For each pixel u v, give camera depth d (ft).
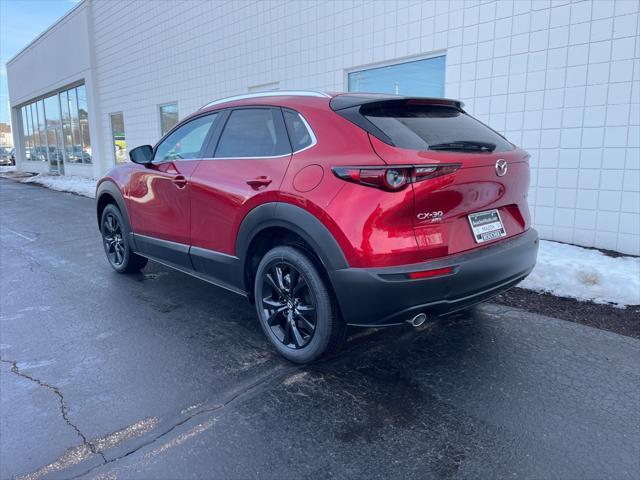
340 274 8.89
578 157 18.38
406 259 8.62
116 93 53.21
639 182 17.10
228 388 9.53
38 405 8.98
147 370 10.32
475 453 7.47
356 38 25.96
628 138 17.15
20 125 92.73
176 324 12.88
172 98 43.52
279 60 31.24
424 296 8.71
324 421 8.36
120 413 8.70
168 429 8.21
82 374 10.16
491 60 20.31
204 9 37.45
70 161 69.56
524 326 12.27
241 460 7.39
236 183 11.17
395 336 11.83
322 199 9.12
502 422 8.25
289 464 7.29
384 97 10.54
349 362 10.54
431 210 8.77
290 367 10.37
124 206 16.05
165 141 14.83
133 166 15.96
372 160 8.63
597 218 18.21
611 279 14.28
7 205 39.96
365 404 8.87
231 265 11.65
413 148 8.77
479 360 10.51
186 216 13.01
